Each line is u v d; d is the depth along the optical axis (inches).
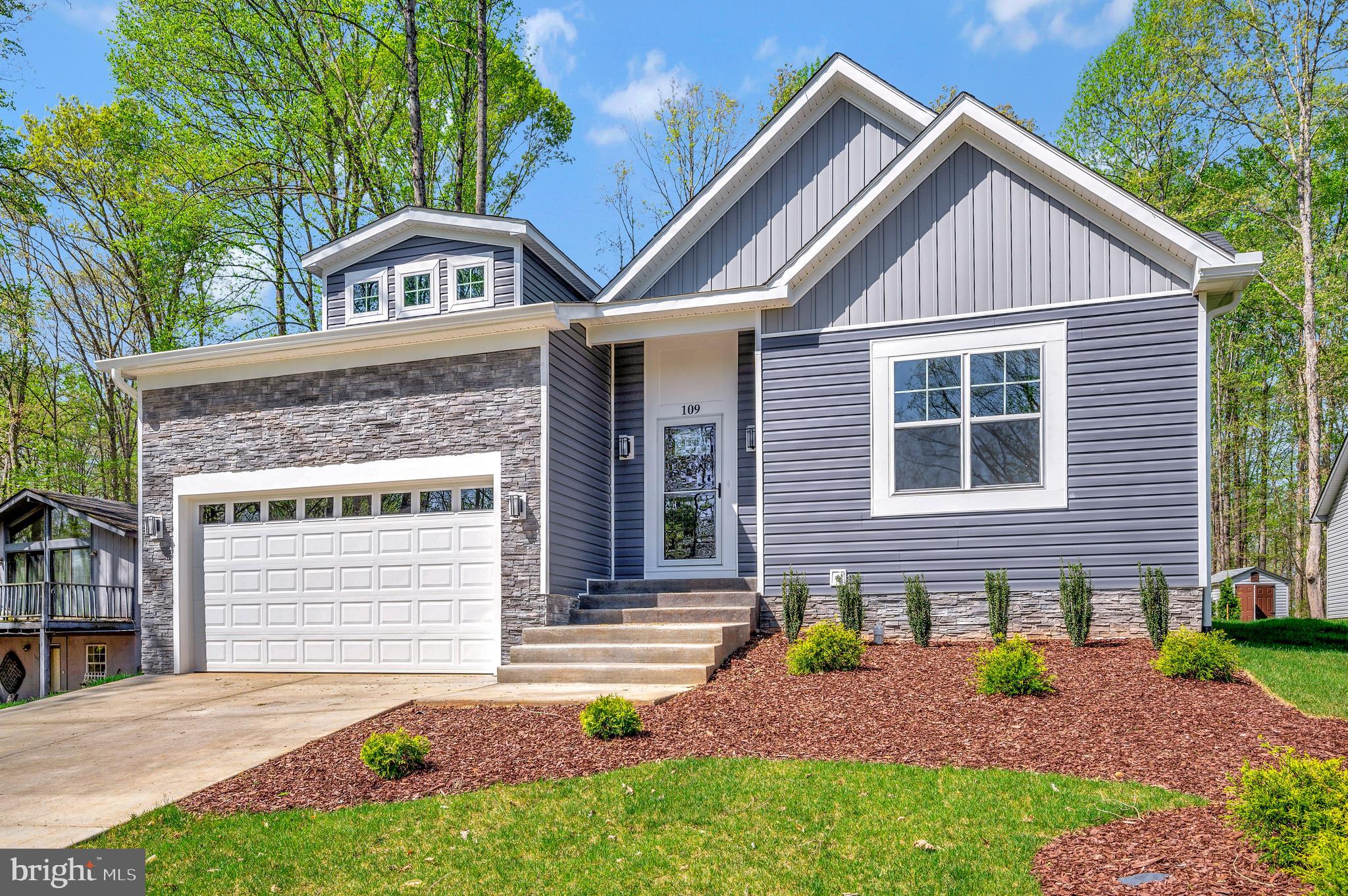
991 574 434.6
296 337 516.7
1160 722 300.5
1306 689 335.0
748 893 197.0
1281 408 1230.9
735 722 323.3
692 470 547.8
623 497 558.3
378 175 1003.3
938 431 464.1
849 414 478.6
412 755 293.6
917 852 212.2
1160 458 430.3
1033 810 231.8
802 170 563.5
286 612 531.8
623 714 312.3
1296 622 682.8
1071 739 288.2
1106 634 431.2
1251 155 1093.1
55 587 836.0
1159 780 251.4
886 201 481.7
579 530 514.6
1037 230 456.8
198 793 289.1
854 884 198.2
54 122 1109.1
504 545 484.7
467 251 596.1
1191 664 351.3
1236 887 181.6
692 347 554.9
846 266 486.0
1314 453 1019.9
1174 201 1070.4
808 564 477.4
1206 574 420.5
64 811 280.5
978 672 349.4
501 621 481.4
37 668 928.9
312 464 525.3
